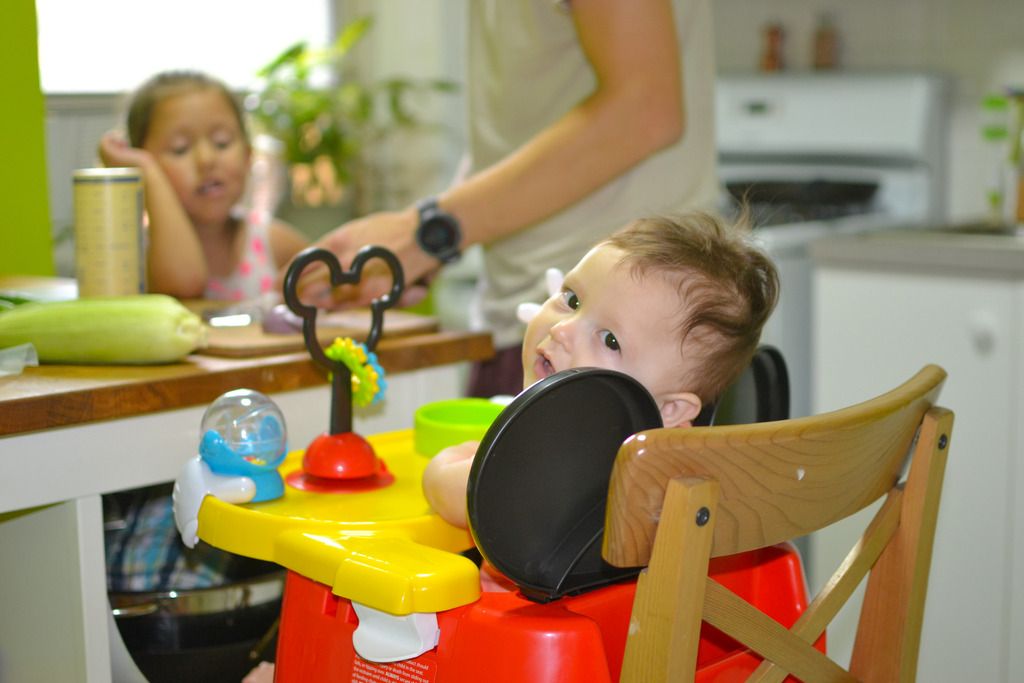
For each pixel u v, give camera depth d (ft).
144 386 3.10
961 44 8.39
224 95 5.90
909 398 2.51
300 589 2.78
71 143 8.12
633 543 2.11
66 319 3.29
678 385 2.75
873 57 8.75
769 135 8.85
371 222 3.94
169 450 3.22
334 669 2.69
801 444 2.19
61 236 7.86
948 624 5.76
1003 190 7.31
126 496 3.92
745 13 9.24
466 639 2.43
